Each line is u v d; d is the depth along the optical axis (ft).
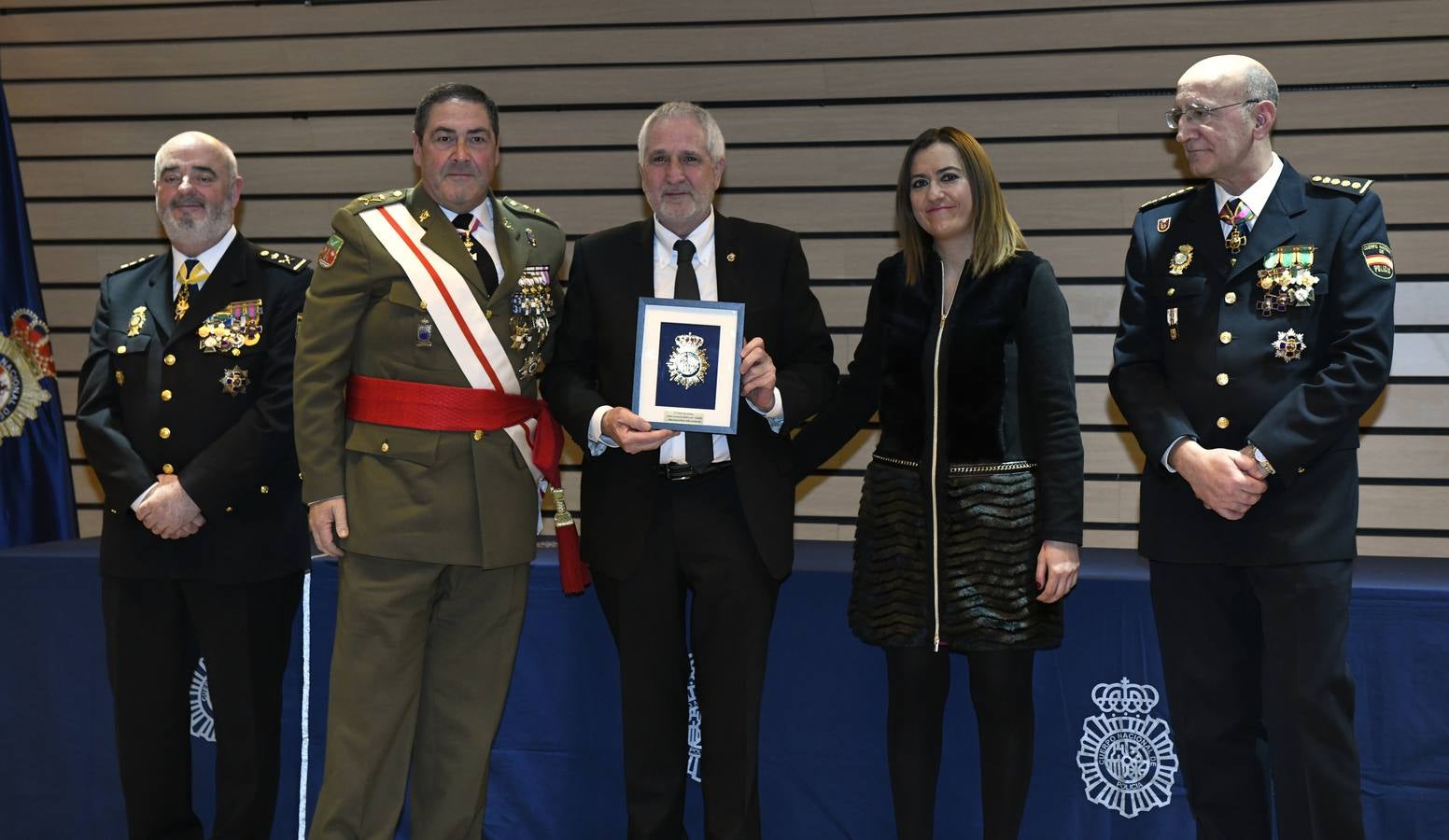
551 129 11.84
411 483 7.18
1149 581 7.61
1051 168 11.09
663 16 11.64
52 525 10.37
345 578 7.33
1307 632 6.55
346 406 7.42
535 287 7.59
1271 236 6.73
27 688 8.95
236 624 7.89
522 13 11.84
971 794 8.24
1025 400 7.13
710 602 7.27
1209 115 6.72
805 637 8.34
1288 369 6.61
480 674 7.58
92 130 12.41
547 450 7.60
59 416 10.54
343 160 12.13
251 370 7.97
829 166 11.44
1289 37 10.68
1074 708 8.03
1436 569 8.30
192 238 7.98
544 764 8.63
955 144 7.18
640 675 7.33
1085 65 11.00
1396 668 7.52
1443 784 7.45
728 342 7.01
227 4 12.23
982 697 7.10
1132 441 10.97
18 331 10.37
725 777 7.28
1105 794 8.00
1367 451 10.68
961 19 11.19
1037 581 6.93
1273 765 6.73
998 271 7.14
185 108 12.32
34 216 12.48
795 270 7.63
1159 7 10.87
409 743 7.39
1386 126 10.55
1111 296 10.99
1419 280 10.53
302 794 8.80
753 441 7.34
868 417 7.95
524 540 7.48
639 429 6.97
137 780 8.02
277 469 8.06
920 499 7.14
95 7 12.39
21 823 9.01
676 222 7.38
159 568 7.79
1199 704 6.96
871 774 8.26
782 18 11.47
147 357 7.98
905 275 7.49
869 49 11.34
